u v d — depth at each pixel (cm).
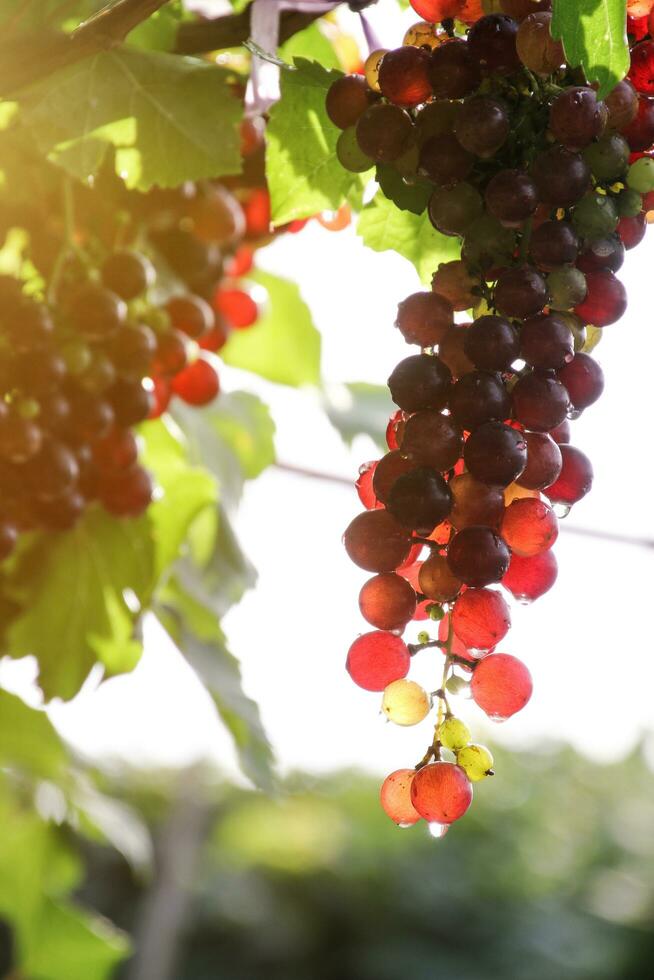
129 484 93
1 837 129
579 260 73
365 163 79
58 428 88
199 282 98
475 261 73
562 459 73
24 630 97
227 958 432
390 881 456
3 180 89
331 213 90
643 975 430
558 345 71
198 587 103
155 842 427
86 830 132
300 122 84
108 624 97
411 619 71
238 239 101
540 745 554
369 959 436
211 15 96
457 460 70
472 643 69
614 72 72
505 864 466
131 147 83
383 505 73
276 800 101
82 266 89
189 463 110
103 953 135
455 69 73
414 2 77
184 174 83
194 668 101
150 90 83
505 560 69
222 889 439
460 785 68
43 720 107
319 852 456
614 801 541
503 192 71
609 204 72
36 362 86
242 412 117
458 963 436
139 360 89
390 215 84
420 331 73
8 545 90
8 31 85
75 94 82
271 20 84
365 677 70
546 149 73
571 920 446
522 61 72
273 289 122
